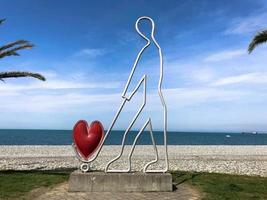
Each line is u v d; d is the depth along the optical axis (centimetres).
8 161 2516
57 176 1530
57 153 3441
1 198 1119
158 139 10588
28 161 2516
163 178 1220
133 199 1111
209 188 1277
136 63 1278
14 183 1346
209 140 10481
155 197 1138
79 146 1241
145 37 1292
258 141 10388
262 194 1216
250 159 2853
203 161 2625
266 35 1639
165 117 1282
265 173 2012
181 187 1296
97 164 2320
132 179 1210
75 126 1250
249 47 1688
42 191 1220
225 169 2150
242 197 1159
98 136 1245
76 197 1133
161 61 1295
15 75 1672
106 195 1158
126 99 1262
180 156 3120
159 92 1291
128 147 4631
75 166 2197
